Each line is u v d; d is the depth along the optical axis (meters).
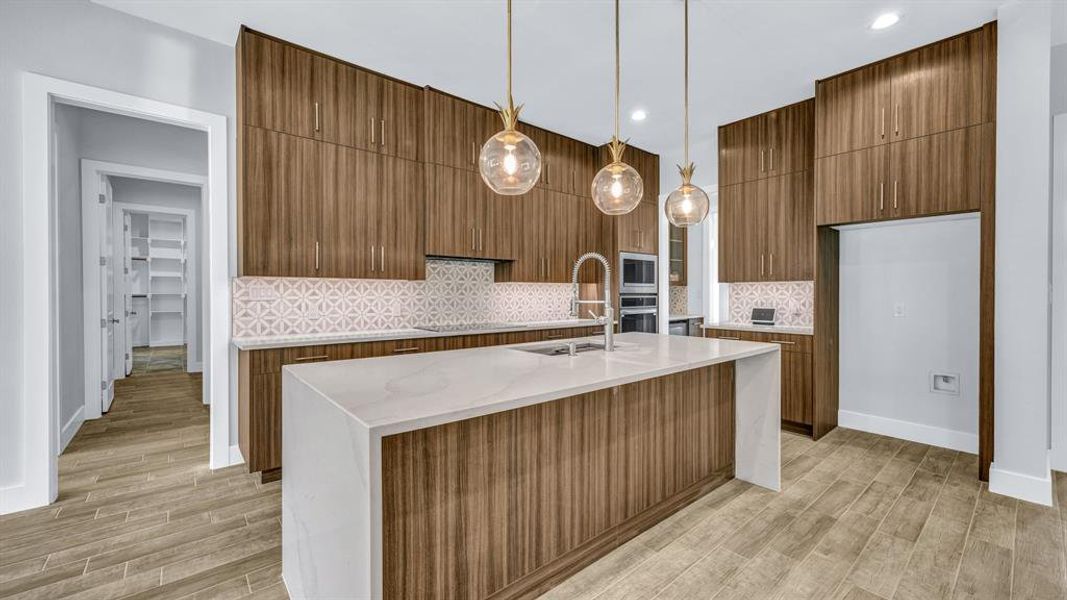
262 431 2.73
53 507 2.45
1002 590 1.77
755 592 1.78
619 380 1.73
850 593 1.76
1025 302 2.54
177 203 6.70
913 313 3.57
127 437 3.62
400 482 1.43
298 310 3.35
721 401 2.79
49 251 2.46
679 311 6.15
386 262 3.43
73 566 1.93
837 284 3.94
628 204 2.47
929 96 2.96
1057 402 2.96
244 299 3.13
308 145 3.06
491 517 1.66
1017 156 2.57
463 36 2.88
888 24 2.74
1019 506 2.44
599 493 2.03
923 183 2.97
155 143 4.44
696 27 2.77
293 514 1.74
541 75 3.40
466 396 1.41
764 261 4.05
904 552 2.03
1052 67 2.99
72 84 2.52
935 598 1.73
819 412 3.62
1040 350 2.49
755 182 4.12
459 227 3.89
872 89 3.21
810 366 3.62
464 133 3.92
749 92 3.67
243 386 2.91
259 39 2.87
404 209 3.54
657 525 2.30
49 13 2.47
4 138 2.36
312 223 3.08
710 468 2.70
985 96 2.73
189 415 4.24
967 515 2.36
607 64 3.23
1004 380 2.61
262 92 2.88
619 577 1.88
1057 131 2.96
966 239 3.31
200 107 2.93
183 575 1.88
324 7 2.60
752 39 2.91
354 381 1.63
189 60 2.89
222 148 3.00
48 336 2.46
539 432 1.80
